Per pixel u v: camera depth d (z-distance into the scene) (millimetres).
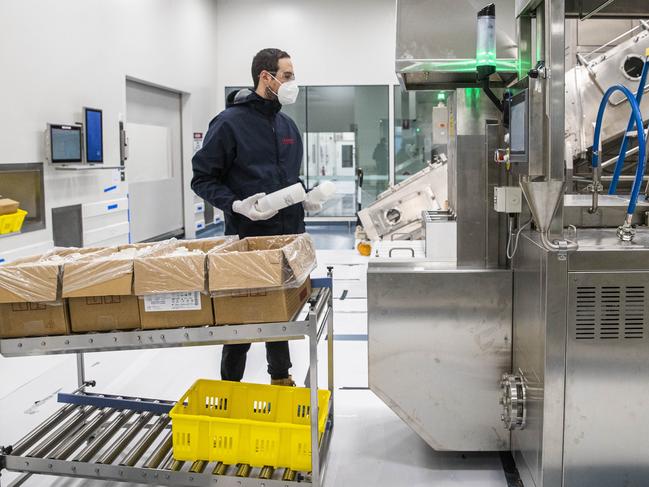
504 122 2262
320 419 2285
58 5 5105
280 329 2078
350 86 9836
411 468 2426
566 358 1943
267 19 9820
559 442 1979
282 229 2748
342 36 9750
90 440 2453
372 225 5383
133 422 2578
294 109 9945
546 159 1926
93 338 2084
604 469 1997
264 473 2178
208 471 2219
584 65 3391
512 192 2221
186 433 2225
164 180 8336
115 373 3498
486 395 2412
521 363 2244
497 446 2434
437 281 2361
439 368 2408
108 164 6082
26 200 4707
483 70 2219
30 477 2371
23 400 3125
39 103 4824
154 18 7355
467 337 2387
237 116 2695
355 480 2336
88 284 2039
